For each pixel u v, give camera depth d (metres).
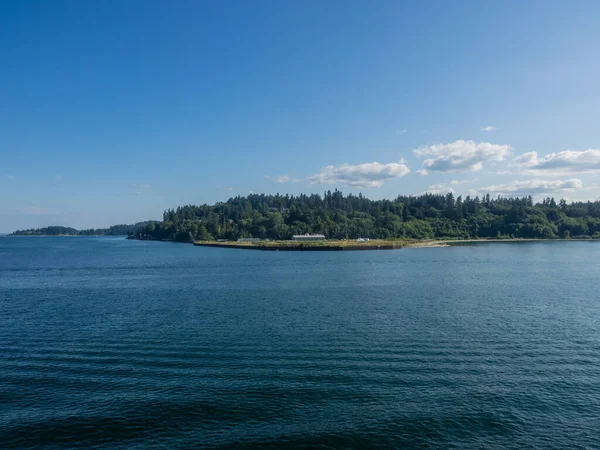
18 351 36.38
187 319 48.34
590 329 42.78
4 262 147.12
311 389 27.64
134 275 101.31
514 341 38.41
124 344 38.19
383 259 146.75
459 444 21.50
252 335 40.72
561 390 27.59
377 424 23.25
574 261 133.75
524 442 21.67
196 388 27.89
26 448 21.19
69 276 100.69
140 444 21.50
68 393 27.31
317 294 66.88
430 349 36.06
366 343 37.81
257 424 23.30
